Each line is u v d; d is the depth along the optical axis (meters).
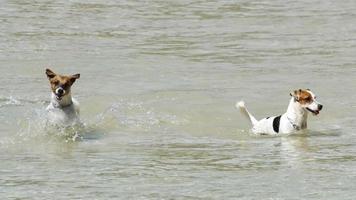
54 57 30.11
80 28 36.06
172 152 17.98
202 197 13.97
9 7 40.84
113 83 25.95
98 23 37.31
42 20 37.75
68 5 41.81
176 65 28.84
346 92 24.53
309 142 19.03
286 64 28.86
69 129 20.06
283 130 20.09
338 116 21.89
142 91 24.77
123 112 22.31
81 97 23.94
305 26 36.50
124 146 18.70
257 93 24.50
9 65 28.67
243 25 36.97
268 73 27.42
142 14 39.75
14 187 14.77
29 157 17.53
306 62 29.16
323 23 37.09
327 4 42.19
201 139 19.53
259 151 18.06
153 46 32.38
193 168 16.34
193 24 37.28
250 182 15.05
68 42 33.03
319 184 14.86
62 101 20.14
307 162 16.81
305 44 32.53
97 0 43.44
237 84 25.77
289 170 16.08
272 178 15.38
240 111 20.95
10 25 36.41
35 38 33.69
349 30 35.38
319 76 26.81
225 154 17.72
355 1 42.84
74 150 18.28
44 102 23.33
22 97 23.98
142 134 20.16
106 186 14.80
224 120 21.66
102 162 16.95
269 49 31.69
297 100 20.14
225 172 15.94
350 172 15.83
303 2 42.97
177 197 13.98
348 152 17.83
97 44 32.69
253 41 33.31
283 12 40.06
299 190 14.42
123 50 31.56
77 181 15.20
